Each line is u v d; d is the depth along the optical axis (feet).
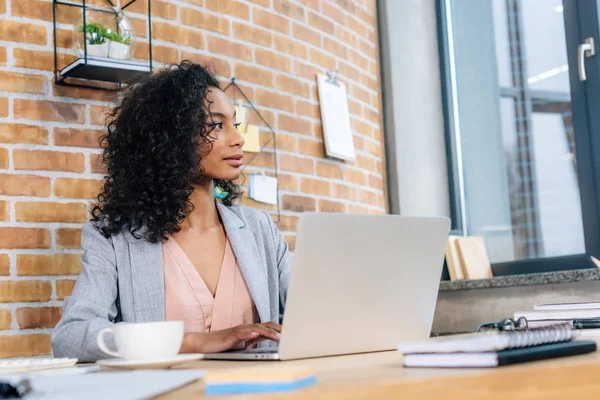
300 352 3.97
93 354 4.75
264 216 6.89
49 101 7.56
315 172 10.29
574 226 10.29
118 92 7.95
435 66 12.50
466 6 12.09
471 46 12.00
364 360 3.63
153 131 6.26
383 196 11.95
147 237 5.97
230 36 9.27
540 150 10.79
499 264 11.18
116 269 5.84
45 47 7.61
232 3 9.34
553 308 5.82
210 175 6.44
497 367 2.75
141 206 6.03
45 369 3.86
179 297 5.97
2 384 2.62
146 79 6.64
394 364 3.25
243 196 8.98
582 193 10.07
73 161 7.63
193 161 6.24
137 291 5.79
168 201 6.08
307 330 3.95
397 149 11.96
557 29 10.62
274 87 9.79
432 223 4.40
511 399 2.59
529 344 3.05
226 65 9.16
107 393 2.37
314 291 3.88
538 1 10.90
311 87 10.46
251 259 6.26
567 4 10.36
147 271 5.85
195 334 4.61
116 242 5.91
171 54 8.56
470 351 2.84
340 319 4.07
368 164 11.60
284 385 2.32
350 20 11.55
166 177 6.15
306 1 10.57
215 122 6.46
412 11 12.42
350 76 11.41
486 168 11.65
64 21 7.76
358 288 4.09
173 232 6.16
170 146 6.21
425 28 12.51
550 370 2.69
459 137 12.19
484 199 11.67
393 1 12.26
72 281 7.50
